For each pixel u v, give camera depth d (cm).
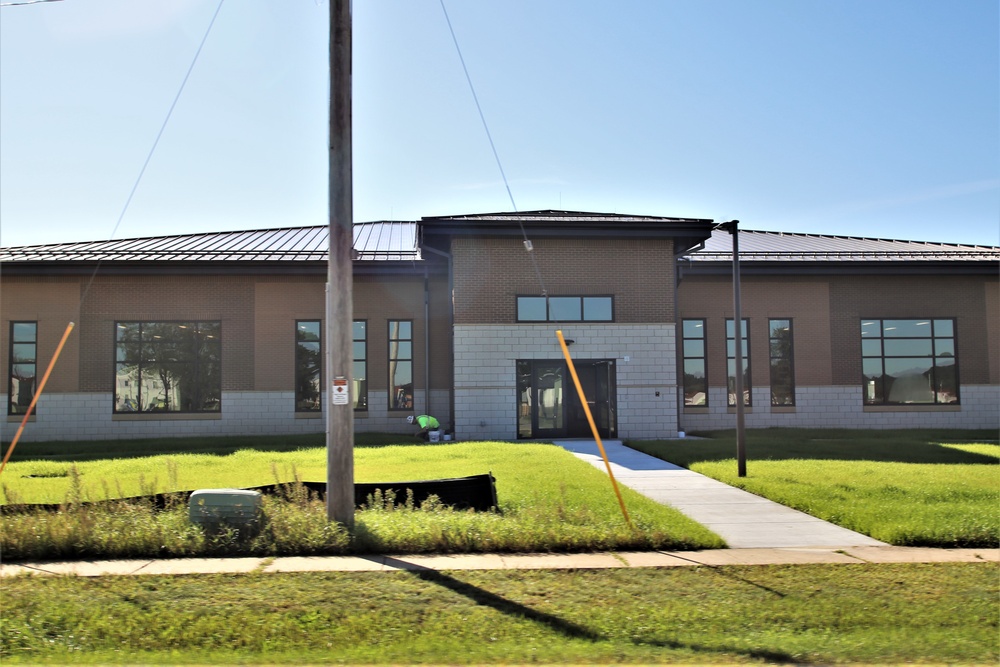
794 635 652
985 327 2870
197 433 2675
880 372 2844
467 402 2425
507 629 665
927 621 682
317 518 1007
